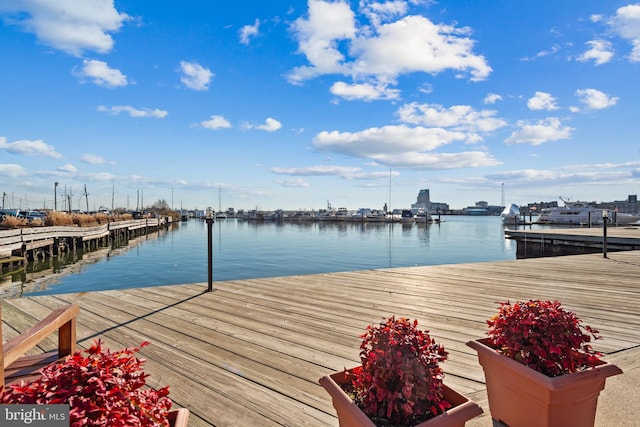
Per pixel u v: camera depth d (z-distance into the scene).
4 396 0.94
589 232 17.48
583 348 1.67
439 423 1.20
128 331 3.33
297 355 2.80
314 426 1.88
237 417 1.97
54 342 3.03
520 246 17.84
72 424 0.87
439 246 27.92
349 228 56.56
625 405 2.04
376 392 1.30
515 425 1.72
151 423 1.02
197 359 2.72
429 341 1.44
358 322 3.63
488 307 4.23
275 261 19.12
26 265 16.80
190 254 22.06
